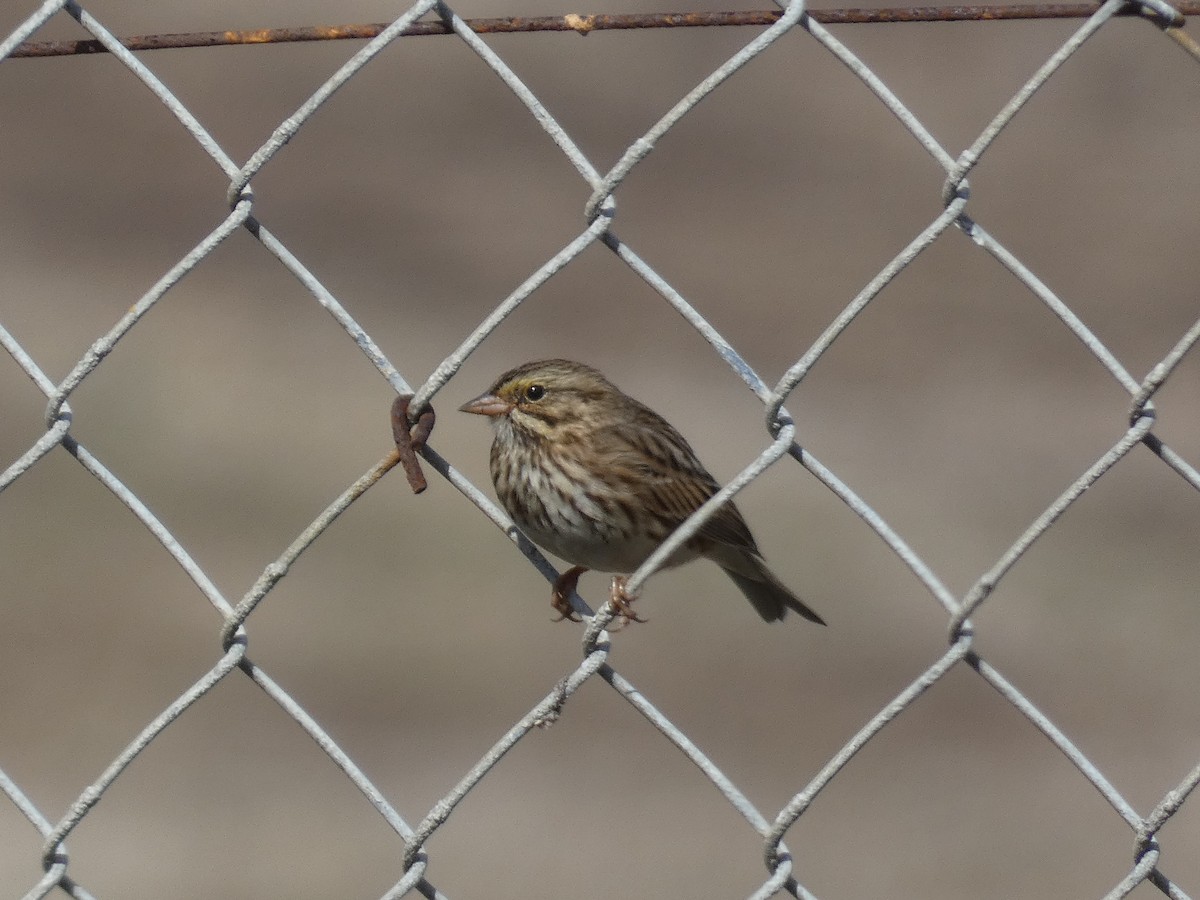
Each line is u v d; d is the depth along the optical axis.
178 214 21.16
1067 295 20.73
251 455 16.03
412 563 14.46
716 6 25.42
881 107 24.58
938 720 13.27
